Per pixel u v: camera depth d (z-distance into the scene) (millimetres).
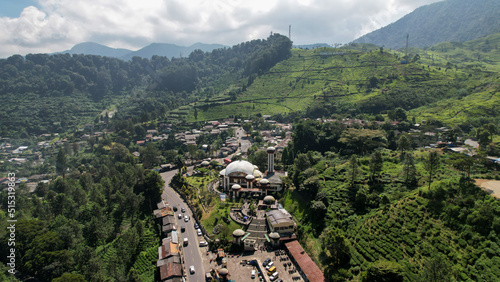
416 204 125625
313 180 155500
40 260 129375
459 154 165375
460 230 107500
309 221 144000
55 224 163875
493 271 89125
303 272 111938
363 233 121312
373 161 159000
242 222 150125
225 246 135000
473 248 99250
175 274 116062
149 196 193000
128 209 182250
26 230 146750
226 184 190625
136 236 143625
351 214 136875
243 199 175250
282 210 152750
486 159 153750
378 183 155375
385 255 108062
